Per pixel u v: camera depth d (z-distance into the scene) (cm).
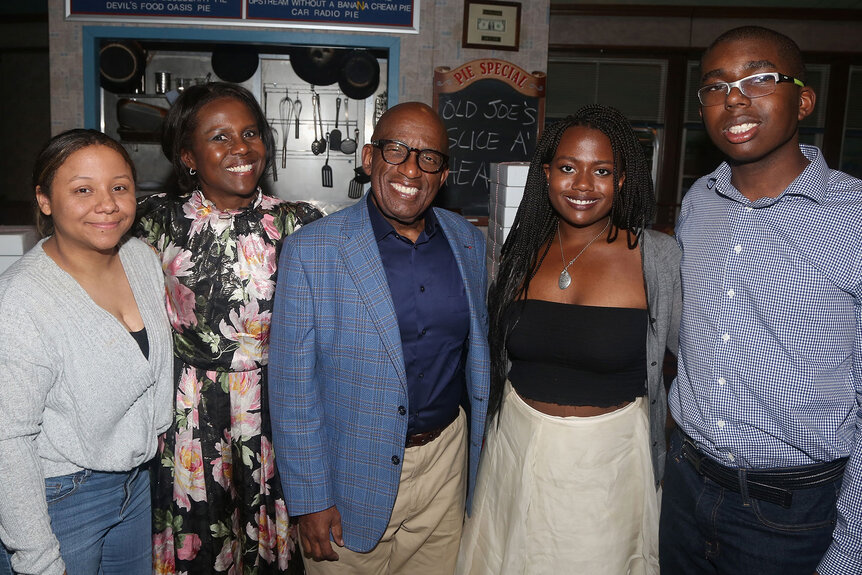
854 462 131
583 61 659
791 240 138
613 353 158
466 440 192
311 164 497
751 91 136
